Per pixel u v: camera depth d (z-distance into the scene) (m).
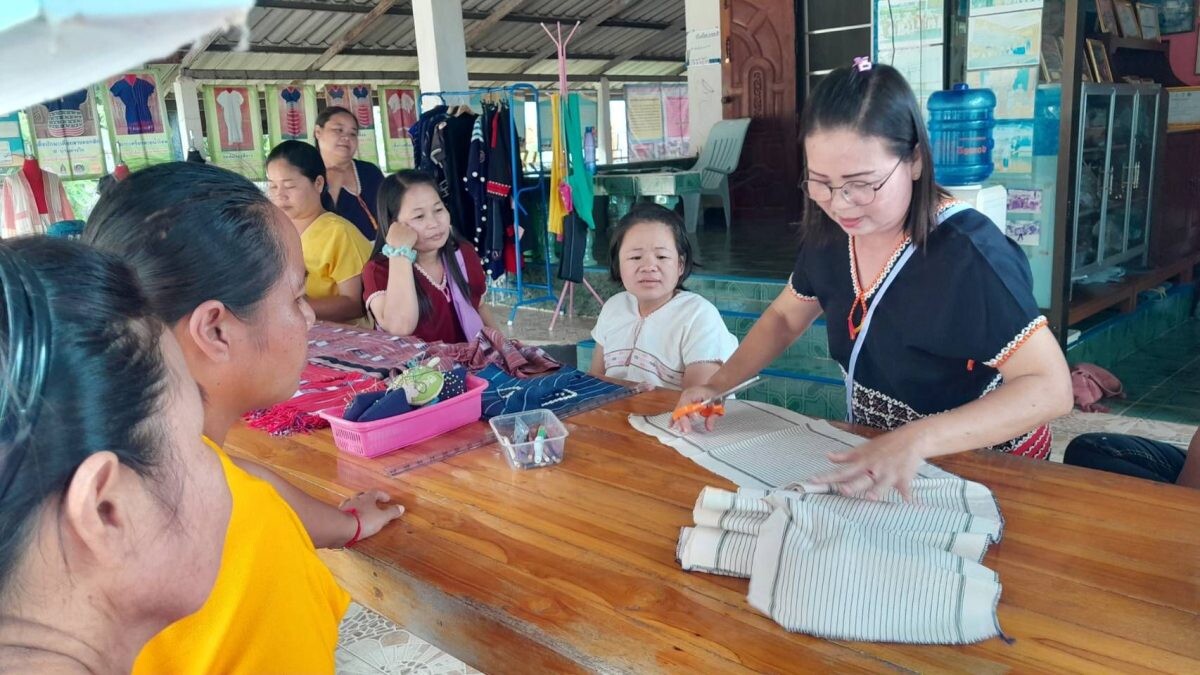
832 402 4.20
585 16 11.02
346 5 9.08
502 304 7.04
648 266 2.28
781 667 0.93
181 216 0.96
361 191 4.02
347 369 2.17
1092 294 4.69
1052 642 0.95
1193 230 5.86
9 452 0.44
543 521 1.32
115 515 0.50
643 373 2.33
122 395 0.50
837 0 7.29
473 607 1.09
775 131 7.79
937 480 1.32
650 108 11.31
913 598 1.00
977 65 4.16
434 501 1.42
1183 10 6.50
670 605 1.06
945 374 1.59
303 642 0.99
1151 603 1.01
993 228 1.50
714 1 7.87
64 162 7.32
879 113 1.37
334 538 1.26
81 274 0.50
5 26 0.30
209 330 0.99
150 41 0.34
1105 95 4.49
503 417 1.65
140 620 0.55
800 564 1.05
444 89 6.45
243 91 9.23
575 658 0.98
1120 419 3.86
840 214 1.47
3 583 0.47
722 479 1.42
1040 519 1.23
